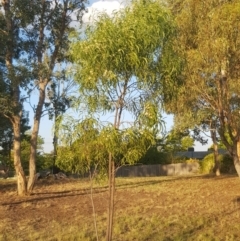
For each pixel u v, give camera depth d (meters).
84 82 8.69
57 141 9.03
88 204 21.77
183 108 17.44
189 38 16.36
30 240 13.20
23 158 49.97
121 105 8.82
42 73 24.38
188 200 22.12
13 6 24.47
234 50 15.80
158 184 32.22
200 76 16.42
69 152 8.86
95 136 8.60
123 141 8.54
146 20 8.63
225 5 16.09
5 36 24.05
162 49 8.98
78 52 8.66
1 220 17.30
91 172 9.35
